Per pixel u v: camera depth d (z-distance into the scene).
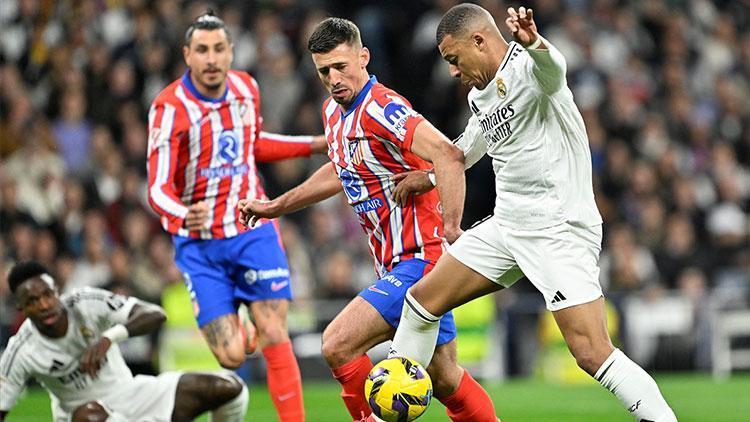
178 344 35.25
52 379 20.62
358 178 18.39
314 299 38.53
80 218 38.62
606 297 39.56
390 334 18.31
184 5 46.94
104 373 20.84
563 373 38.44
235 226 21.89
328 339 18.09
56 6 43.59
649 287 40.78
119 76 42.53
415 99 48.12
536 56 15.65
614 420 27.50
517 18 15.40
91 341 20.64
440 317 17.77
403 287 18.16
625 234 40.94
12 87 41.03
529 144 16.66
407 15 49.72
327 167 19.00
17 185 38.50
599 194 44.50
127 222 38.47
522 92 16.42
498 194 17.34
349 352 18.05
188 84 21.95
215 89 21.88
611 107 46.78
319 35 17.94
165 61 43.44
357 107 18.06
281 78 44.38
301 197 18.77
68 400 20.91
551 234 16.70
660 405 16.41
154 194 21.36
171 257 36.84
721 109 50.94
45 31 43.28
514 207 16.97
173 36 44.47
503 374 38.53
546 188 16.69
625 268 40.50
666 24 52.78
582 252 16.78
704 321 39.88
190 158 21.88
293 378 21.62
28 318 20.53
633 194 44.47
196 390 21.00
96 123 42.09
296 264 38.69
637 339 39.56
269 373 21.67
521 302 38.94
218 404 21.14
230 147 22.00
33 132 39.47
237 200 21.98
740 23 57.03
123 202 39.31
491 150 17.19
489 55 16.73
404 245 18.38
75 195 38.72
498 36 16.83
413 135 17.34
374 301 18.12
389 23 49.41
